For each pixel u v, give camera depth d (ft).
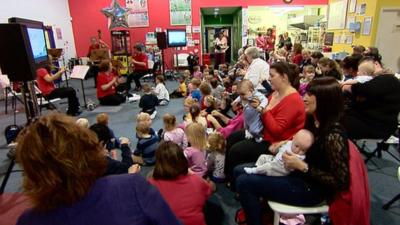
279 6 30.01
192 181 5.19
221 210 6.97
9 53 8.31
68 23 30.60
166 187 5.00
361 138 7.68
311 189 4.81
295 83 6.98
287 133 6.29
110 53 28.35
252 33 32.83
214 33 39.63
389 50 20.71
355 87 7.78
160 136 10.98
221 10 33.76
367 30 20.98
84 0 30.53
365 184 4.35
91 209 2.07
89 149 2.15
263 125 6.73
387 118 7.58
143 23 30.42
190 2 30.07
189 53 31.09
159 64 27.86
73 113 16.02
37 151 1.98
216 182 8.18
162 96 17.84
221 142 8.00
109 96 17.79
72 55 31.35
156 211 2.26
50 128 2.07
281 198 4.96
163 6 30.09
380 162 9.23
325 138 4.41
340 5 25.32
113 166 5.87
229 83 15.71
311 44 28.14
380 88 7.43
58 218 2.04
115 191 2.18
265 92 10.50
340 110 4.50
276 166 5.03
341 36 25.07
